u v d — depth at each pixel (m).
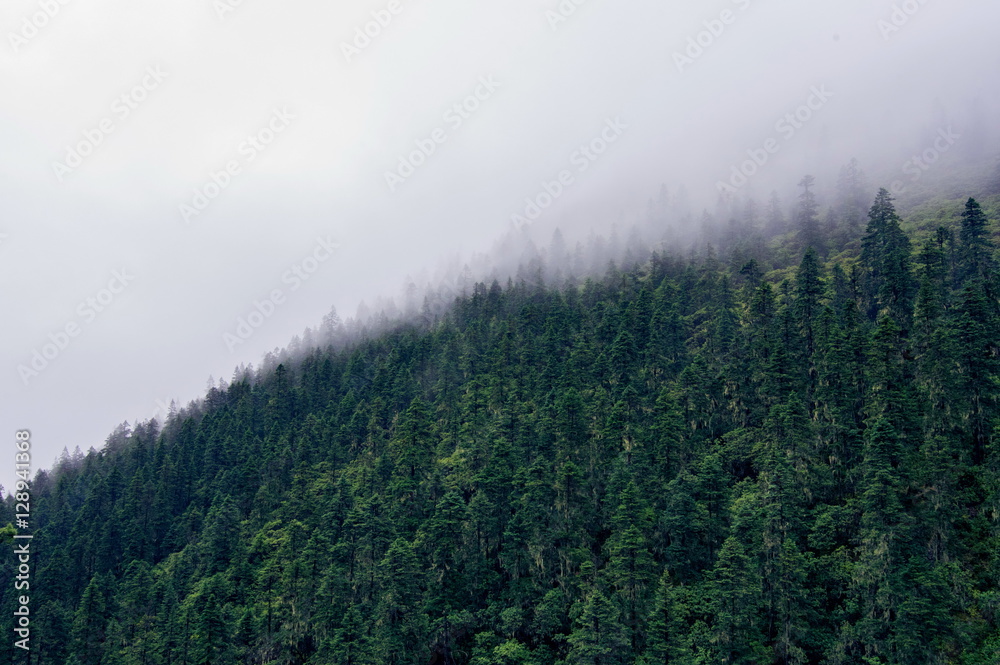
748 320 86.94
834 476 60.94
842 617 51.28
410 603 61.50
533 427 77.12
